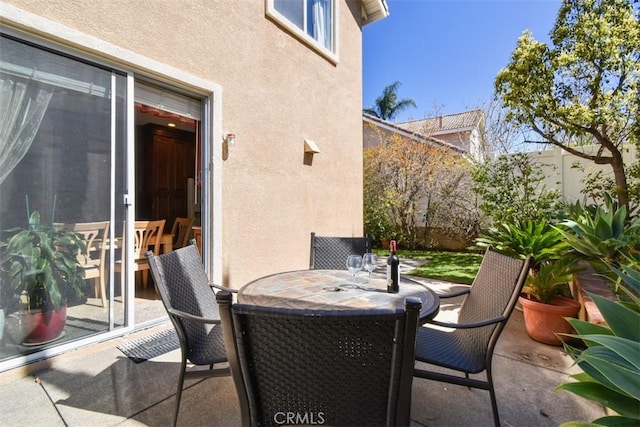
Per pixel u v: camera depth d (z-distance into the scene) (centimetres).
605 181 656
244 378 132
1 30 261
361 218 756
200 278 264
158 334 346
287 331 125
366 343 123
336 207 662
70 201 297
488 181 675
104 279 320
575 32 585
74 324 300
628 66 559
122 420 211
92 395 238
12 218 267
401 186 998
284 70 522
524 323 392
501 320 199
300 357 128
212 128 410
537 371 280
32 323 274
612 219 365
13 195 267
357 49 742
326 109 629
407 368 122
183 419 214
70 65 298
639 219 372
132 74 340
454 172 928
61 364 281
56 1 281
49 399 233
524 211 611
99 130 316
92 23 303
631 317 152
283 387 134
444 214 947
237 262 439
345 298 220
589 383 140
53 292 285
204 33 400
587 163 711
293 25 533
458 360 212
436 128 1055
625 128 588
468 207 910
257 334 126
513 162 670
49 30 277
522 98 632
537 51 609
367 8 759
